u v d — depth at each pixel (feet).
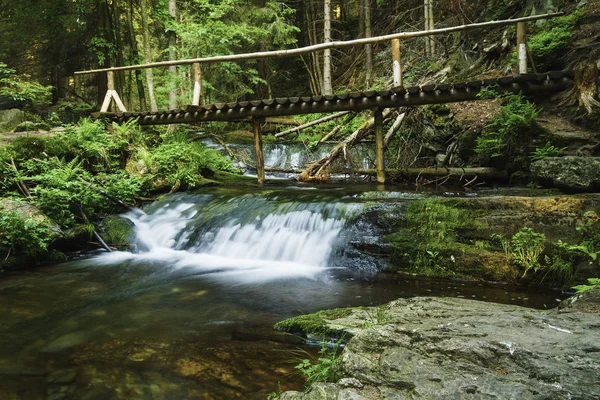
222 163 39.86
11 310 15.39
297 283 18.06
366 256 19.93
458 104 34.91
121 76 50.72
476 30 45.19
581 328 8.77
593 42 31.40
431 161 34.53
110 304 15.98
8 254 21.42
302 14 70.79
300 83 70.74
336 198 24.41
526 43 27.43
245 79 64.28
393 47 28.91
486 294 15.89
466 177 30.01
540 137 25.89
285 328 12.70
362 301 15.56
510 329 8.90
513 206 18.35
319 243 21.47
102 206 27.91
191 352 11.55
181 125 49.39
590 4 34.88
